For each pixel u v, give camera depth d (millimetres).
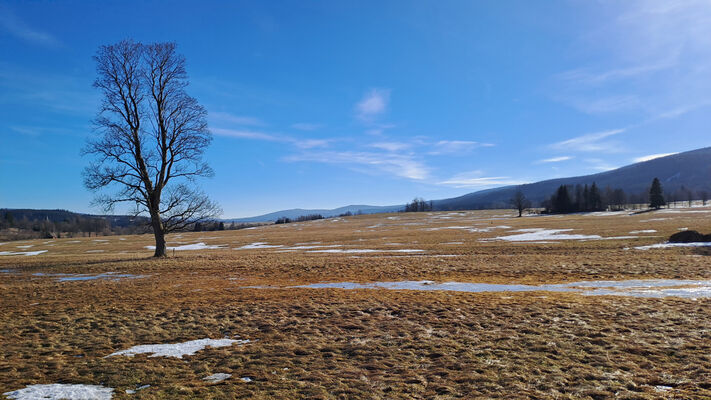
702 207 112062
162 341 10016
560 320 11023
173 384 7148
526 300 13719
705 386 6652
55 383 7203
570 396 6449
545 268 22156
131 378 7449
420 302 13820
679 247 29344
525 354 8500
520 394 6543
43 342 9961
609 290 15516
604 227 52375
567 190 144875
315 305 13648
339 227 106188
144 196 29312
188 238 81938
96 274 23078
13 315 13008
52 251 60938
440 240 47688
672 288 15484
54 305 14492
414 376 7438
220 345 9578
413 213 167375
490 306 12938
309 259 29281
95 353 9047
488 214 146500
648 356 8188
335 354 8805
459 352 8711
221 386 7043
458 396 6520
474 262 25375
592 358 8133
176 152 29969
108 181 28188
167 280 20188
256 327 11148
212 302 14445
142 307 13828
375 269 23172
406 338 9828
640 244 32312
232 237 78000
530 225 69312
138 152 29078
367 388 6910
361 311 12750
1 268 27594
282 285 18406
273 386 7027
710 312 11375
